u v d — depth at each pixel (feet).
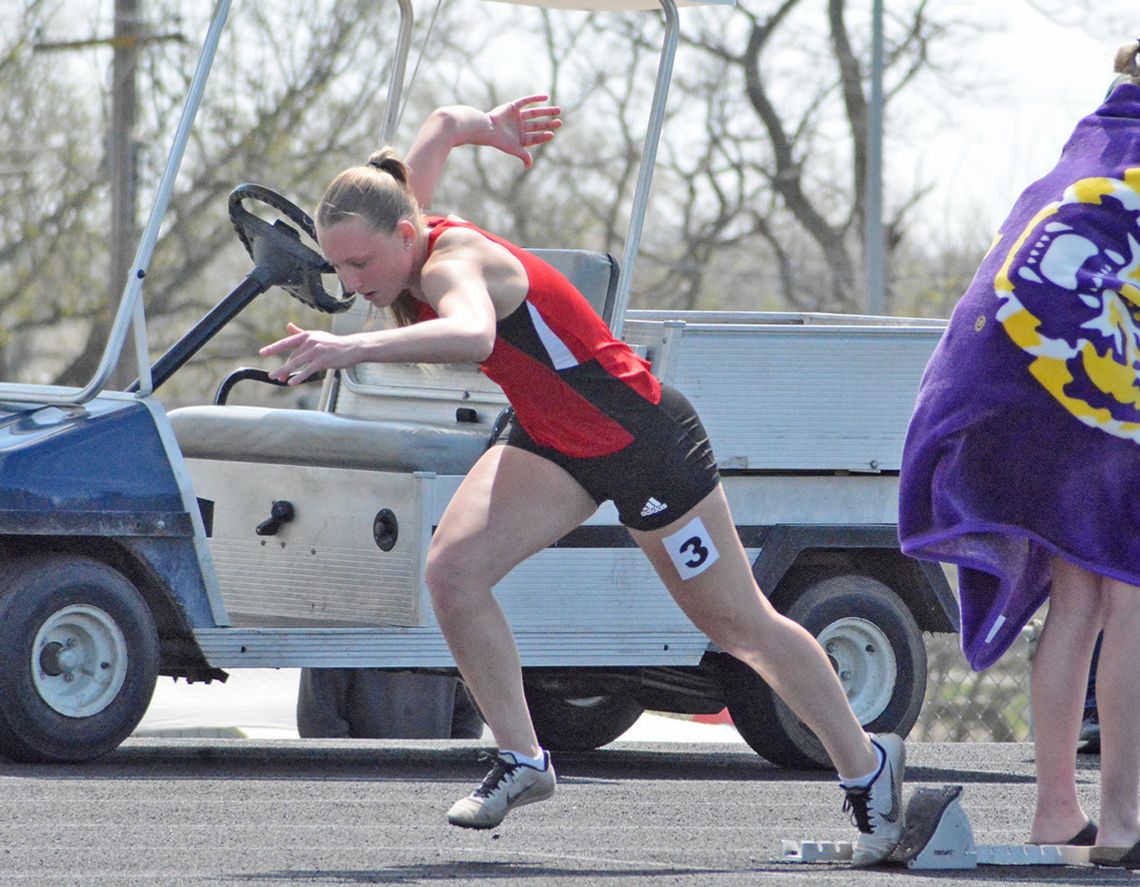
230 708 87.76
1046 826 39.99
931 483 39.83
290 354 33.99
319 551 62.64
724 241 285.23
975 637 40.22
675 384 62.59
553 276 38.04
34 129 232.53
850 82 280.72
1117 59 41.24
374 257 37.63
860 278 277.64
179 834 41.96
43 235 236.63
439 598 38.37
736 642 39.11
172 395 235.81
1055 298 38.91
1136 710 38.70
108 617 56.34
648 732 93.04
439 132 45.21
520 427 38.81
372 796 50.47
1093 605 39.63
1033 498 38.91
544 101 46.52
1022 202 40.73
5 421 56.49
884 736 39.11
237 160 224.74
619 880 35.65
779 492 64.75
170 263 225.35
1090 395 38.78
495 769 39.24
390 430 60.75
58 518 55.57
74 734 55.83
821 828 45.91
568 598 61.77
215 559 65.67
